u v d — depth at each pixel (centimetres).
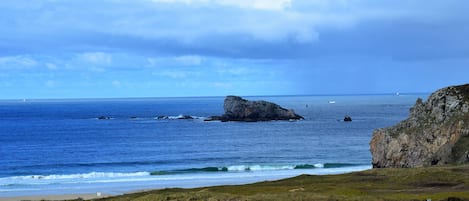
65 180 10862
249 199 5216
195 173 11875
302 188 7056
